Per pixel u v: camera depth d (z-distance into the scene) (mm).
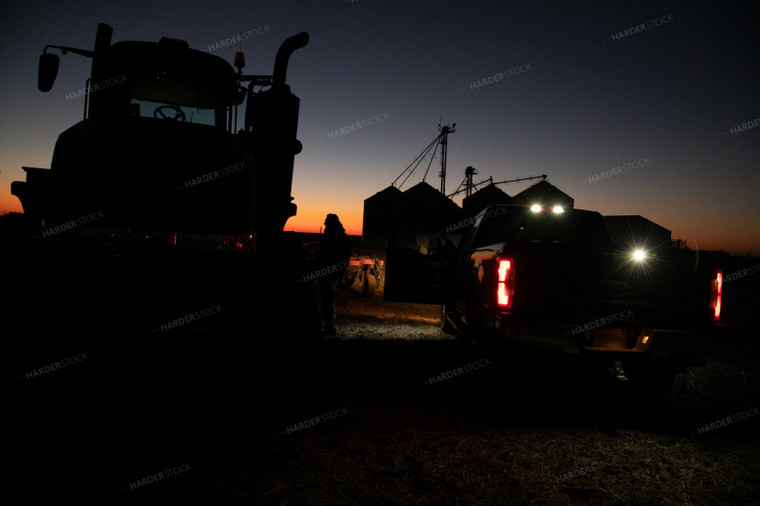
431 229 6133
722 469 3068
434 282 5633
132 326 4273
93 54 5270
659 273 3840
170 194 4324
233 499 2414
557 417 3908
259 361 4516
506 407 4078
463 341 5156
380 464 2941
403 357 5613
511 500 2588
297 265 5043
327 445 3145
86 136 4273
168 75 5340
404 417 3746
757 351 7273
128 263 4188
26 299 4047
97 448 2854
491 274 4047
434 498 2572
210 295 4395
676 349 3727
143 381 4125
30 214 4715
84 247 4117
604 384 4820
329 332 6715
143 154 4332
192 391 3973
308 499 2477
